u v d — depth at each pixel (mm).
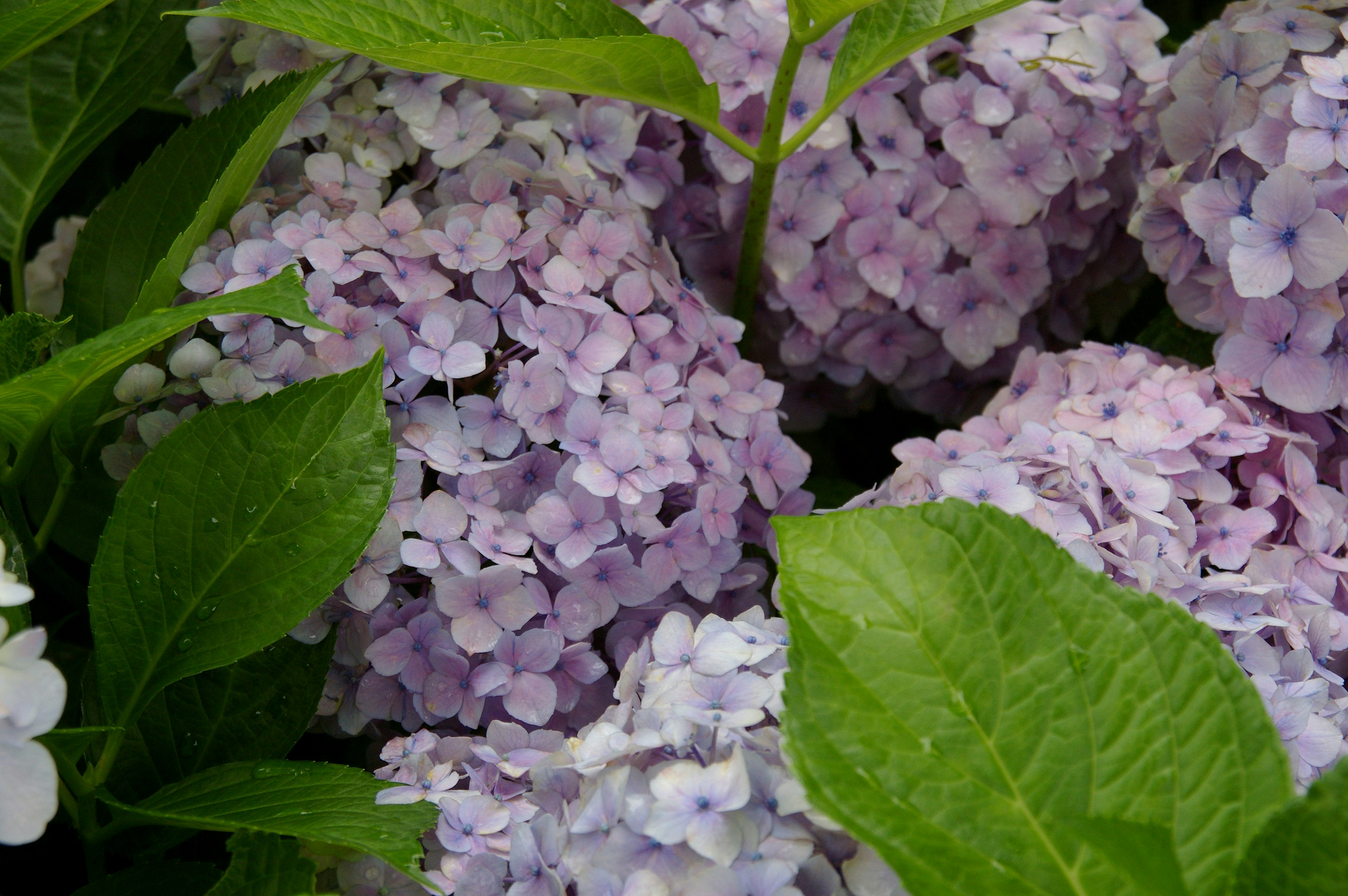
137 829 1564
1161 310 1767
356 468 1531
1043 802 1449
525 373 1574
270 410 1531
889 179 1687
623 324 1599
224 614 1532
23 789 1434
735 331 1645
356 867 1515
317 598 1528
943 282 1696
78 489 1629
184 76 1754
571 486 1571
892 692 1457
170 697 1560
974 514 1471
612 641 1586
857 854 1462
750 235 1678
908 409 1756
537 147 1648
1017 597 1465
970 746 1453
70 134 1664
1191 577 1552
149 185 1627
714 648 1507
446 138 1627
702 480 1598
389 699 1570
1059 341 1766
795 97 1677
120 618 1533
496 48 1562
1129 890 1441
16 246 1664
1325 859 1427
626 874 1466
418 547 1550
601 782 1480
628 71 1599
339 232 1590
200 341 1575
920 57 1685
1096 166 1692
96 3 1575
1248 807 1450
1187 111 1630
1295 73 1611
